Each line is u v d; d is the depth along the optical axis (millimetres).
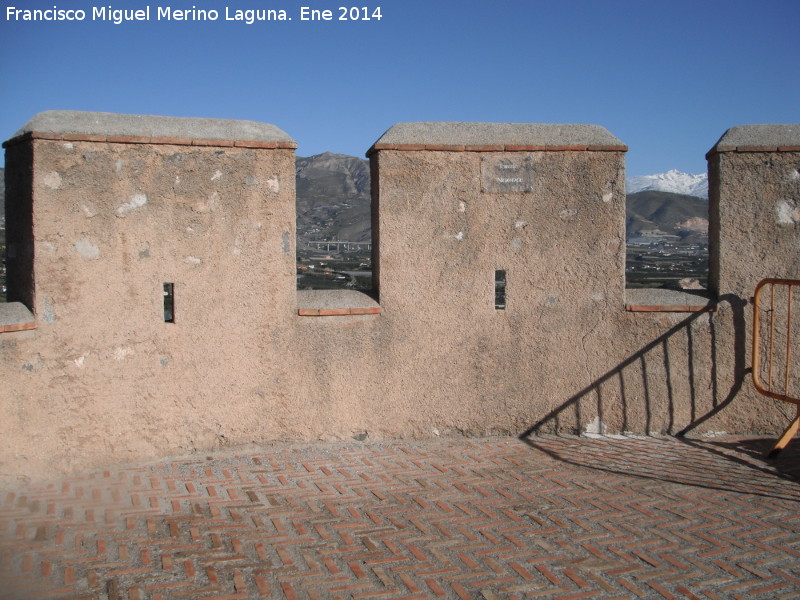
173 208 5578
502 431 6359
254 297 5824
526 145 6172
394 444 6113
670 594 3736
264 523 4520
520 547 4230
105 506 4754
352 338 6062
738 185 6355
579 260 6316
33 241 5180
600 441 6289
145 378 5578
